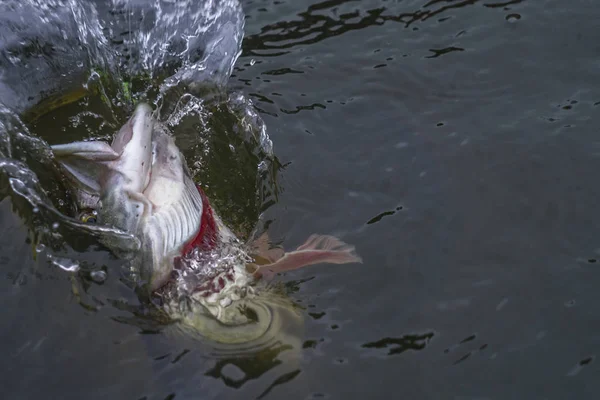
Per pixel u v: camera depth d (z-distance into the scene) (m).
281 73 1.83
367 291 1.58
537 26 1.86
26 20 1.84
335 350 1.54
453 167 1.69
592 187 1.66
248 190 1.69
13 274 1.60
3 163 1.67
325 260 1.61
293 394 1.51
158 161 1.61
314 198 1.67
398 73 1.81
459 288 1.58
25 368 1.54
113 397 1.52
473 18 1.88
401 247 1.62
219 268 1.60
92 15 1.87
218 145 1.74
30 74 1.81
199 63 1.83
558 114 1.74
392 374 1.52
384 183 1.68
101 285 1.60
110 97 1.80
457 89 1.79
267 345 1.55
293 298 1.58
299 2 1.93
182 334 1.57
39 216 1.63
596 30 1.84
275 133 1.75
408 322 1.56
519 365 1.52
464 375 1.52
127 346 1.56
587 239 1.61
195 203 1.61
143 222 1.58
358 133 1.74
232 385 1.52
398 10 1.91
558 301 1.57
